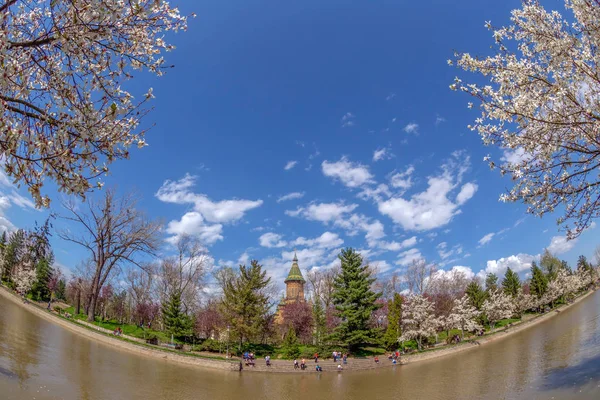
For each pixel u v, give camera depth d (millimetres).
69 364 23266
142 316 54125
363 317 44594
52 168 6195
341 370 36875
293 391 26656
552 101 10086
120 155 7102
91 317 42656
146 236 43281
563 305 68938
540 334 45938
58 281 78062
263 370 35000
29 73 6383
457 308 52938
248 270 44781
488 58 10422
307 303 59781
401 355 42875
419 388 26594
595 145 10391
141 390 21125
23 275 58969
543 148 10344
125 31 7133
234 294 43344
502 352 38406
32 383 16688
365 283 45938
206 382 26844
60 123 6246
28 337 28250
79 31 6176
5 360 19453
